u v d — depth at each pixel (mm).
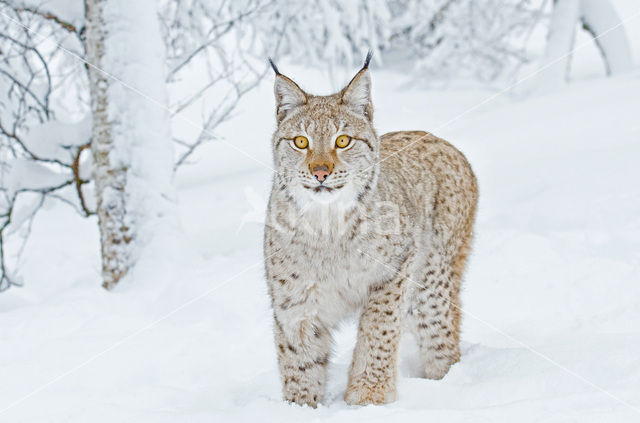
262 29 13438
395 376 4617
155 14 7945
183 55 10742
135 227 7719
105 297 6910
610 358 4422
